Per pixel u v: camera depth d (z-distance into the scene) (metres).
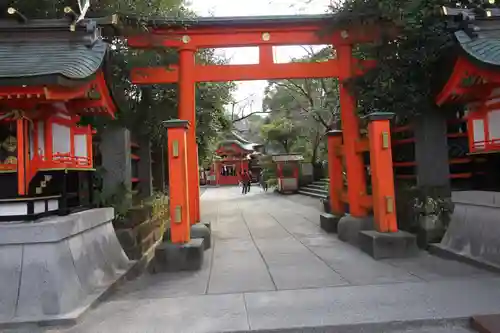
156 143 11.07
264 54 8.62
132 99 9.57
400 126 8.62
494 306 4.45
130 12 7.71
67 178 6.04
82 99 5.89
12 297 4.61
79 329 4.29
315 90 20.66
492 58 5.73
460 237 6.77
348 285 5.51
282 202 20.31
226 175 46.72
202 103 12.63
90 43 6.09
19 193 5.05
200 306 4.86
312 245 8.60
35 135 5.43
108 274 6.05
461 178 8.04
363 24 8.16
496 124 6.46
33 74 4.62
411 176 8.38
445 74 6.88
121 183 7.90
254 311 4.61
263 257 7.59
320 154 28.44
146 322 4.40
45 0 7.32
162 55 8.64
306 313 4.47
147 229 8.97
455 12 6.78
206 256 7.84
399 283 5.49
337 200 10.38
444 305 4.54
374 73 8.12
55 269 4.73
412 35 7.49
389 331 4.10
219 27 8.38
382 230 7.44
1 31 6.16
